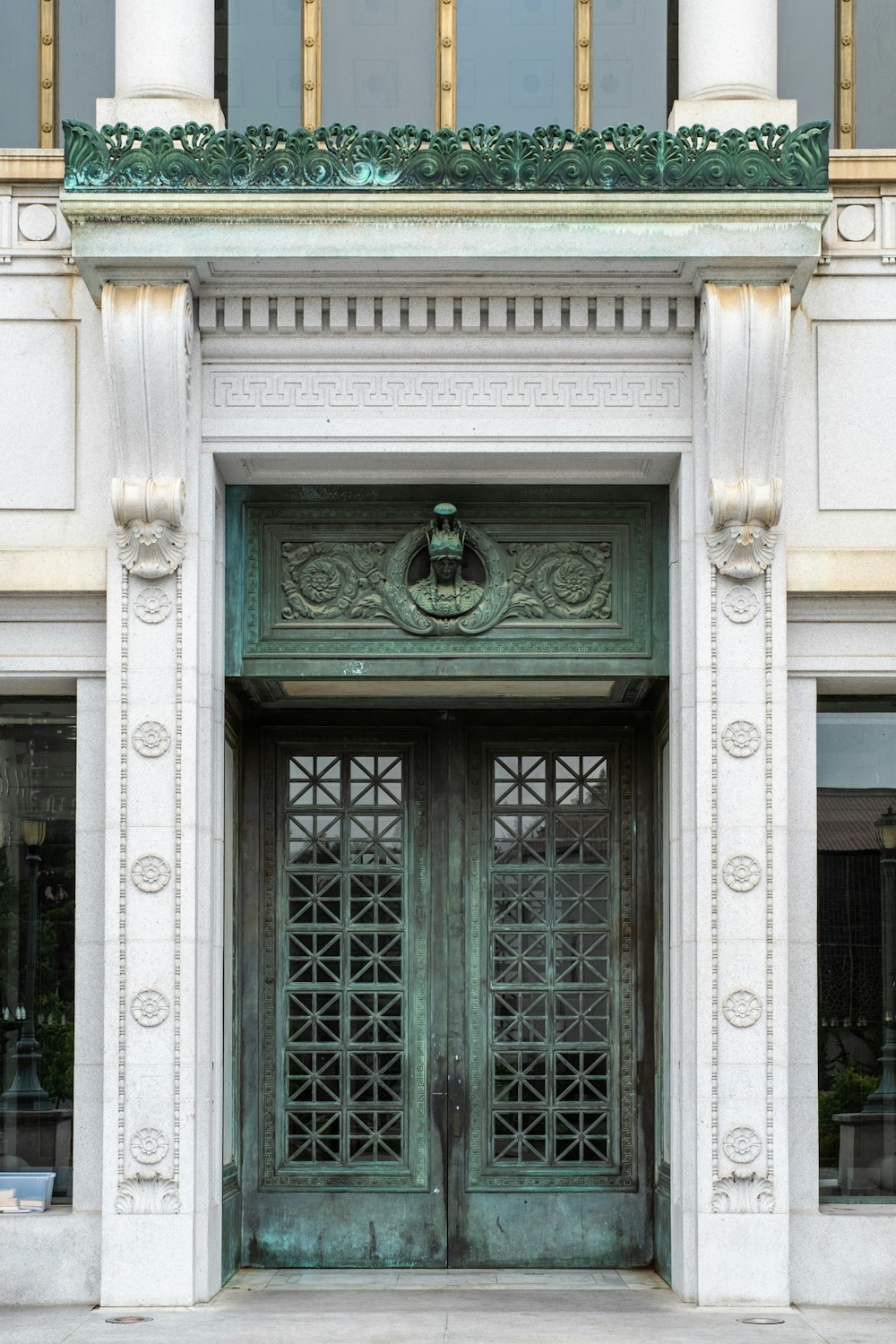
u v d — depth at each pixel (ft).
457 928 34.63
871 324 31.55
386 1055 34.40
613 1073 34.35
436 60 32.60
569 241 29.14
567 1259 33.88
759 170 29.07
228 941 33.12
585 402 30.83
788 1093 29.96
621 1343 26.58
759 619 30.48
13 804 32.35
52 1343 26.37
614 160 29.14
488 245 29.14
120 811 30.07
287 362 30.86
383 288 30.42
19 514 31.30
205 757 30.55
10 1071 31.81
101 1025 30.81
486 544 32.42
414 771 34.94
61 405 31.48
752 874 30.04
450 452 30.81
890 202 31.63
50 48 32.55
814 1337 27.02
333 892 34.73
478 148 29.19
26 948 32.07
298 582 32.35
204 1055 30.14
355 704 34.86
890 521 31.27
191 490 30.48
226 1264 32.32
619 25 32.73
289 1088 34.30
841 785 32.65
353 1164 34.14
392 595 32.24
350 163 29.22
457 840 34.81
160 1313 28.96
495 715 35.09
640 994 34.42
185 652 30.27
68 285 31.63
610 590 32.35
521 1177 34.14
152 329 29.48
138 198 28.94
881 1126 31.81
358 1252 33.88
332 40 32.63
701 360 30.48
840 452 31.37
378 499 32.48
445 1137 34.14
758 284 29.76
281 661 32.12
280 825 34.81
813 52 32.78
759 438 29.94
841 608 31.48
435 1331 27.58
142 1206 29.45
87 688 31.42
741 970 29.91
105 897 30.25
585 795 34.94
